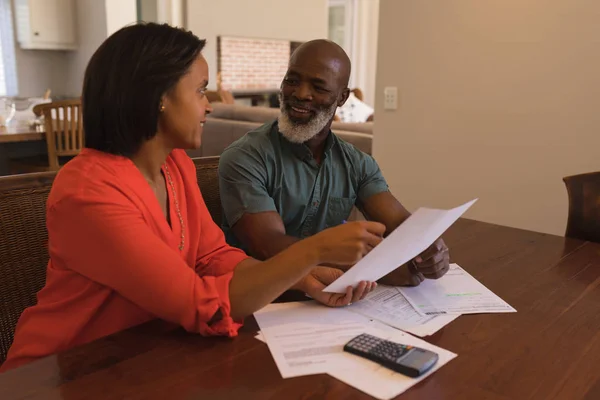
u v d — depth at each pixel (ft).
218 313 2.75
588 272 4.01
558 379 2.48
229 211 4.12
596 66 7.84
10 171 12.49
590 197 5.29
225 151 4.38
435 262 3.59
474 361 2.61
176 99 2.86
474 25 8.89
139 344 2.68
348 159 4.59
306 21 23.84
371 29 26.27
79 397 2.21
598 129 7.95
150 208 2.93
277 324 2.94
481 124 9.11
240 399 2.23
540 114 8.47
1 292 3.53
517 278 3.85
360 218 6.98
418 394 2.30
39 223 3.72
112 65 2.77
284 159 4.32
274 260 2.83
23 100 12.93
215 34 19.95
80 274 2.87
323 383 2.36
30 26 16.33
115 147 2.93
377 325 2.98
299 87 4.12
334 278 3.33
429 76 9.54
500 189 9.09
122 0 16.87
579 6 7.84
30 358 2.97
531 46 8.38
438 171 9.76
